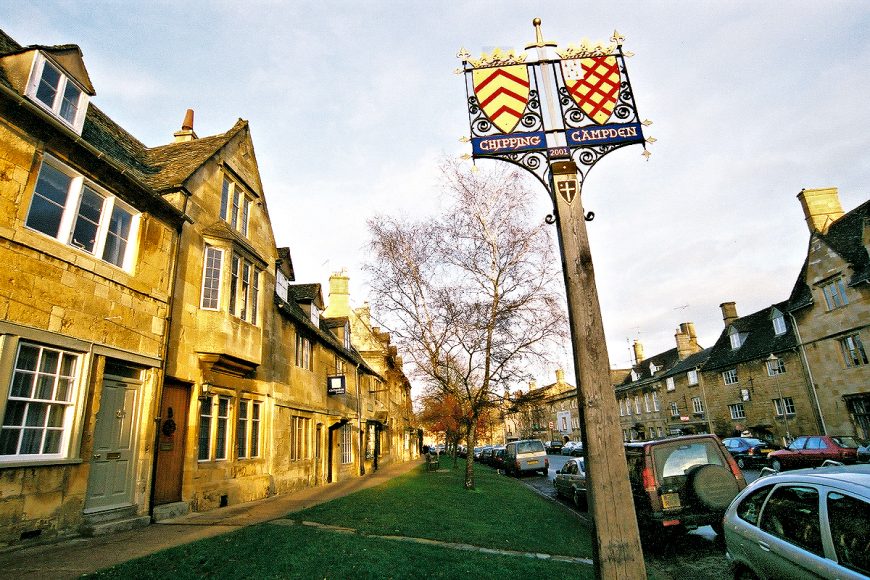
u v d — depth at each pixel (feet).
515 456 80.89
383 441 109.19
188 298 35.14
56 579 16.24
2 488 20.58
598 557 11.23
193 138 48.96
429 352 49.80
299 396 54.34
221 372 38.09
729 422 108.06
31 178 23.24
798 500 13.05
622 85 15.58
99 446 26.53
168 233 33.40
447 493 43.42
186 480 32.83
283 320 51.16
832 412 77.10
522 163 14.70
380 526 26.40
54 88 26.13
